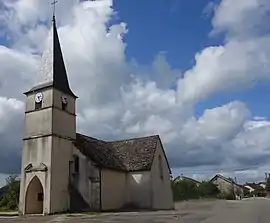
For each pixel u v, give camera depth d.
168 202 41.28
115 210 34.84
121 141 43.56
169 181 42.97
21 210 31.48
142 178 38.09
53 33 36.62
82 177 33.56
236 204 50.81
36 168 31.62
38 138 32.53
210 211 32.44
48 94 33.19
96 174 33.25
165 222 20.00
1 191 51.66
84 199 32.97
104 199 33.66
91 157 33.94
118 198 36.44
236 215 25.81
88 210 32.59
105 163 35.38
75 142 34.78
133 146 42.03
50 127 32.09
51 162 31.20
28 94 34.41
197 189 89.12
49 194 30.44
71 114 35.16
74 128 35.34
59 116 33.34
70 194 33.03
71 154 34.22
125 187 38.38
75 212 31.69
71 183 33.56
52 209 30.34
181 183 80.44
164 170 42.16
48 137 31.95
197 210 34.94
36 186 32.91
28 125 33.53
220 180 113.44
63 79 35.31
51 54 35.47
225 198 95.19
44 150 31.88
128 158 40.38
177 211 33.00
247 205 46.09
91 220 22.45
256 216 24.47
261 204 48.03
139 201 37.56
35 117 33.31
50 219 24.23
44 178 31.02
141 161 39.28
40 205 33.06
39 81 34.78
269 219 21.73
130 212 31.67
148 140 42.09
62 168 32.56
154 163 39.66
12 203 43.78
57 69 35.03
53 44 36.00
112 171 36.03
